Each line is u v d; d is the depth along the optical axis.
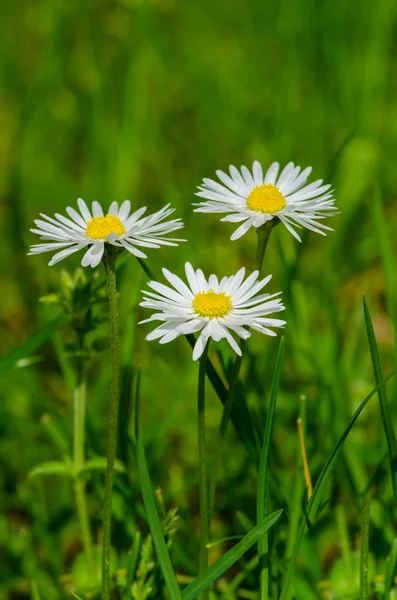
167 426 0.49
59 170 0.80
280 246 0.49
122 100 0.87
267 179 0.42
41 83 0.89
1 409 0.52
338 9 0.91
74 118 0.86
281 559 0.44
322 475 0.41
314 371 0.51
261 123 0.85
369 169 0.70
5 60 0.97
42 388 0.55
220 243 0.68
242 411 0.43
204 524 0.42
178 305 0.40
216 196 0.42
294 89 0.88
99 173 0.74
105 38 0.92
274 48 0.97
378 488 0.47
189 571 0.45
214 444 0.51
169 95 0.93
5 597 0.48
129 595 0.43
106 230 0.40
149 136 0.83
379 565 0.45
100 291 0.45
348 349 0.53
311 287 0.62
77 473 0.45
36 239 0.66
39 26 0.95
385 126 0.83
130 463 0.48
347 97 0.85
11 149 0.82
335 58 0.89
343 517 0.45
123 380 0.46
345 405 0.50
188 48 1.00
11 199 0.71
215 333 0.40
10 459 0.51
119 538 0.46
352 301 0.62
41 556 0.49
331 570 0.46
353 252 0.65
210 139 0.84
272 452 0.46
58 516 0.48
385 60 0.89
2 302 0.65
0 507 0.49
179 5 1.08
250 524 0.46
